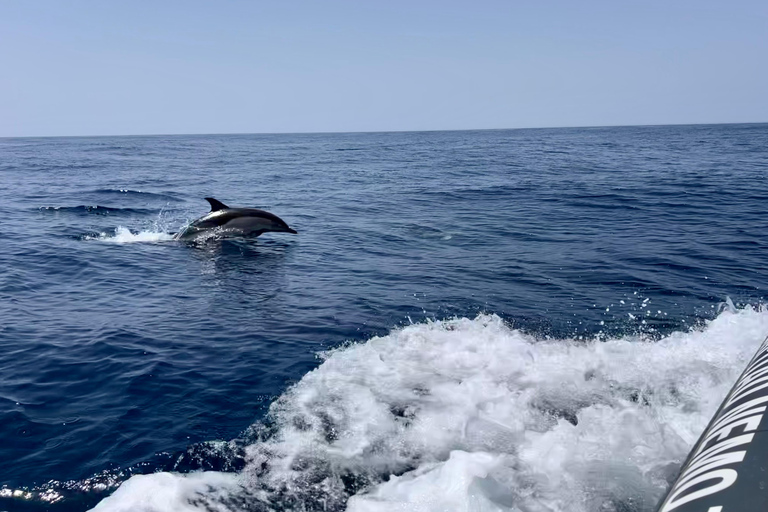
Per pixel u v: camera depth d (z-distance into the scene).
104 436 5.10
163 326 8.12
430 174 33.81
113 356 6.95
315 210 19.75
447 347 7.00
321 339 7.55
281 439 5.02
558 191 23.50
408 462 4.61
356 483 4.35
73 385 6.16
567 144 76.50
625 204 19.44
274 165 44.41
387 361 6.61
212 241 14.46
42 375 6.40
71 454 4.82
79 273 11.29
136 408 5.63
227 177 33.75
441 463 4.55
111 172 38.25
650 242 13.23
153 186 28.55
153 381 6.25
